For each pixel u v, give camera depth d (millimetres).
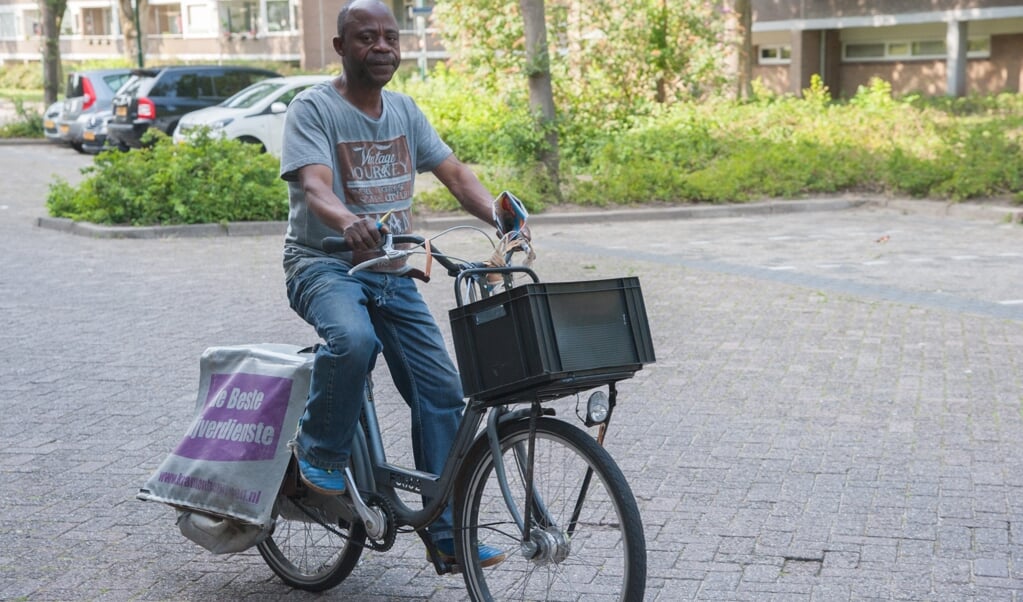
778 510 5012
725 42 22531
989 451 5758
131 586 4324
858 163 16797
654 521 4910
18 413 6633
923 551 4539
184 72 24078
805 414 6434
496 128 21234
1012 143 16391
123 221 14633
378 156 3953
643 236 13750
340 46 3908
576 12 20828
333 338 3760
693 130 18688
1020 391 6824
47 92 32062
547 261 11750
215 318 9172
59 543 4738
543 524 3600
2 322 9078
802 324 8703
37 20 77562
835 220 15000
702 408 6582
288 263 4023
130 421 6480
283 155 3861
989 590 4172
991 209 14891
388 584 4348
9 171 22500
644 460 5707
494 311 3393
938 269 10984
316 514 4133
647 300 9688
